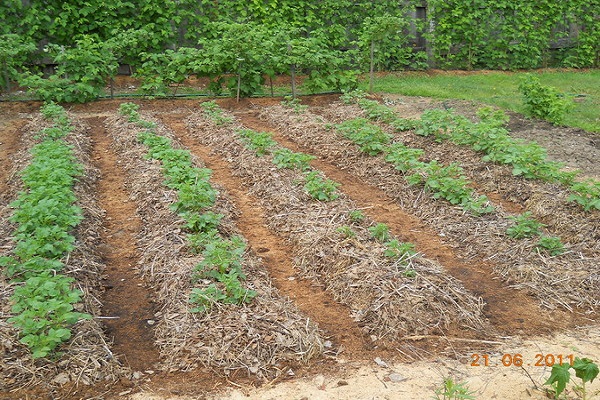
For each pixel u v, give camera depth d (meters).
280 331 4.31
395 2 14.04
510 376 3.96
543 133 9.28
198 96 11.77
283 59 11.40
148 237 5.89
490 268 5.48
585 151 8.41
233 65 11.20
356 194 7.19
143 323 4.63
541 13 14.99
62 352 4.02
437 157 8.18
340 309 4.81
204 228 5.79
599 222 5.99
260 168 7.62
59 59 10.72
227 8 12.91
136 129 9.23
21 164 7.61
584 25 15.83
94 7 11.99
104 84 11.29
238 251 5.00
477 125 8.25
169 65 11.27
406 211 6.74
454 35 14.64
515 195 6.93
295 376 3.98
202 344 4.19
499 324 4.64
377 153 8.16
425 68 14.70
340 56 13.43
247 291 4.62
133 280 5.27
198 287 4.78
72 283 4.87
